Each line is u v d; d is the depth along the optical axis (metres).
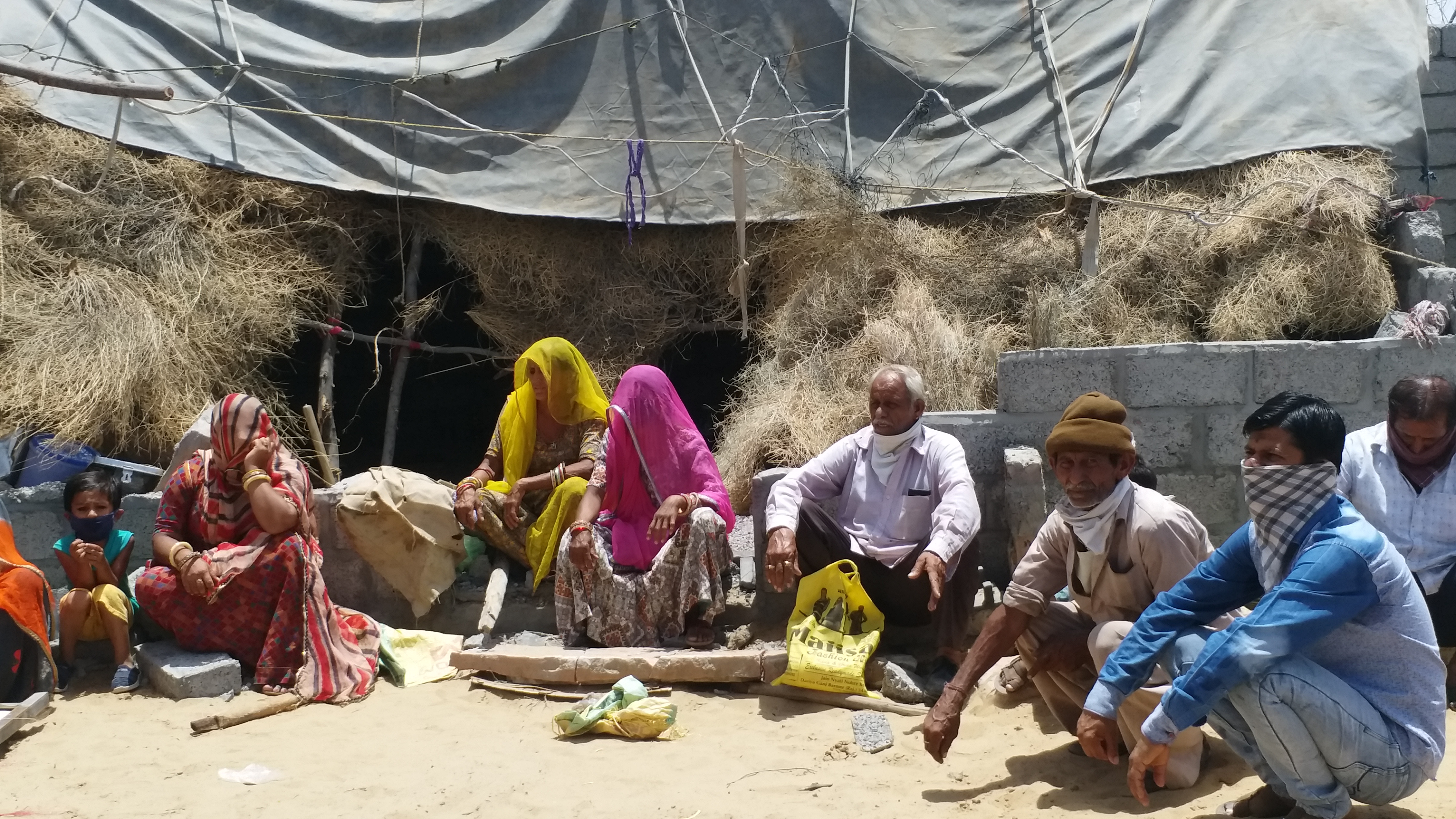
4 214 7.40
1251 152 7.95
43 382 6.63
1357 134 7.88
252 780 4.02
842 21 8.59
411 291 8.47
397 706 4.82
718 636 5.27
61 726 4.63
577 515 5.46
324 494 5.61
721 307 8.74
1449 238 8.23
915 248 8.02
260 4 8.42
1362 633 3.08
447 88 8.40
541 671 4.91
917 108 8.45
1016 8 8.56
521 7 8.55
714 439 8.87
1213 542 5.77
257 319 7.68
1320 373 5.71
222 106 8.12
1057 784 3.71
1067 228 8.11
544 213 8.43
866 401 7.01
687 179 8.51
